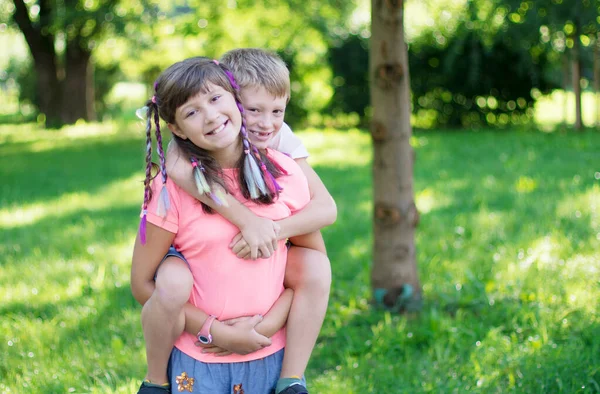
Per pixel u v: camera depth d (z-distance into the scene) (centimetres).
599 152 1056
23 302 480
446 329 402
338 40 1741
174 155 220
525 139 1291
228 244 218
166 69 216
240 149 223
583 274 477
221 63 222
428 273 505
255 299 222
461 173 920
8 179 1045
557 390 330
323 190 246
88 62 2070
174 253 222
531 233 584
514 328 407
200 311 220
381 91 433
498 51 1544
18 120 2556
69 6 1606
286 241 240
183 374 224
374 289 455
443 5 882
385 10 417
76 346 397
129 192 898
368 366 371
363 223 664
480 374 350
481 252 551
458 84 1612
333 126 1834
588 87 2031
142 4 1501
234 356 224
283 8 1400
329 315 435
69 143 1571
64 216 755
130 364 373
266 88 226
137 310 455
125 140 1600
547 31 942
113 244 625
